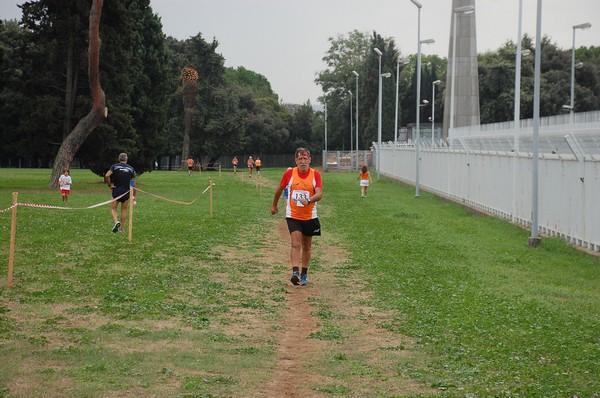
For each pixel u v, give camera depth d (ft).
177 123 341.21
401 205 124.47
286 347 32.89
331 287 48.03
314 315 39.58
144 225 80.28
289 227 48.21
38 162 328.70
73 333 32.68
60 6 155.84
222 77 352.90
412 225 88.69
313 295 45.42
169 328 34.63
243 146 359.05
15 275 46.42
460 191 129.80
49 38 156.87
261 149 409.08
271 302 42.80
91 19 136.56
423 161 178.40
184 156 337.72
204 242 67.10
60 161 149.28
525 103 294.25
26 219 82.28
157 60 197.67
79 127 148.66
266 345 32.81
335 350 32.50
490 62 307.37
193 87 331.16
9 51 264.31
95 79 142.72
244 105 403.13
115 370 27.12
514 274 54.24
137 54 190.90
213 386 25.95
